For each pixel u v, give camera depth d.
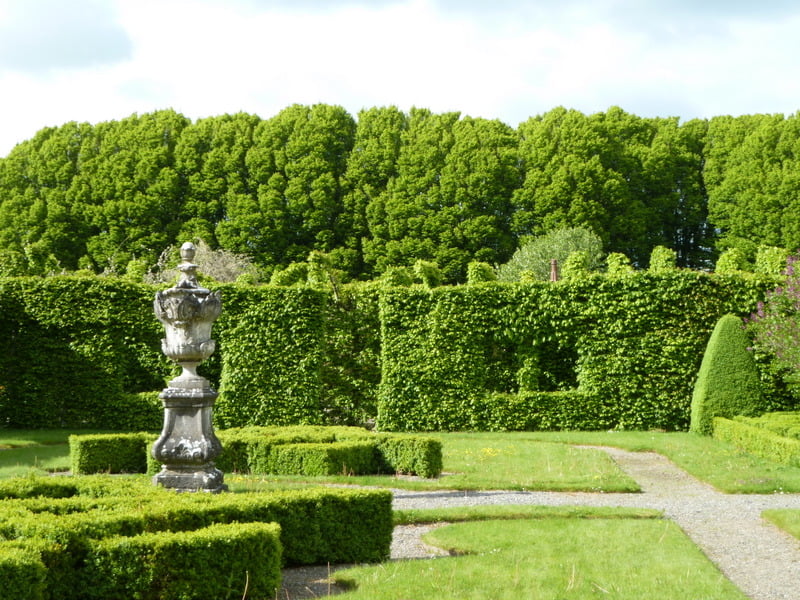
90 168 41.78
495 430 20.91
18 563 5.75
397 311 21.45
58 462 15.29
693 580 7.36
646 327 20.77
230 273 36.34
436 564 7.94
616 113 45.34
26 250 25.69
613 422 20.77
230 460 14.35
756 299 20.50
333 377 22.05
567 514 10.39
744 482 13.08
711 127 44.53
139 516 7.16
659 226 43.00
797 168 40.09
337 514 8.45
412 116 44.53
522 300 21.16
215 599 6.69
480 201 41.75
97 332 21.25
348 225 42.09
